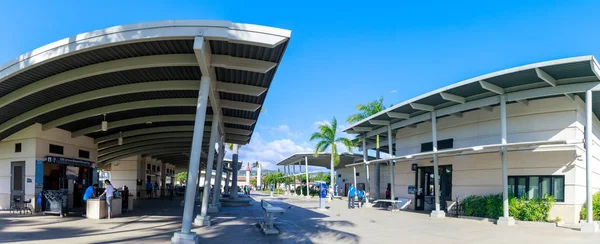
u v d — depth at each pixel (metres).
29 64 10.04
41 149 16.36
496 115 18.94
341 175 52.59
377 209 25.12
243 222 15.32
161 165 42.31
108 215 15.54
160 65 10.45
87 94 13.22
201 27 8.96
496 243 11.27
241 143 26.50
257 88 13.15
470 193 19.89
